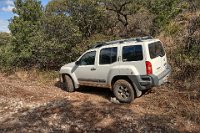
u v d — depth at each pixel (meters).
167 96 5.23
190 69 6.22
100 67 5.76
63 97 6.17
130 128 4.16
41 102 5.79
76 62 6.38
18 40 9.60
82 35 9.25
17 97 6.32
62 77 6.82
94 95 6.25
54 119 4.73
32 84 7.74
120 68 5.34
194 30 7.61
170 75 6.11
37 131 4.34
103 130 4.19
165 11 10.27
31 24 9.98
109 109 4.98
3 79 8.75
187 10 9.87
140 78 5.07
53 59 8.91
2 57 9.96
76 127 4.37
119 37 9.67
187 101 4.96
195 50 6.89
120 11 10.48
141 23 10.76
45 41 8.69
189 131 3.96
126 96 5.35
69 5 9.30
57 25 8.69
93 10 9.28
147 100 5.27
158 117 4.46
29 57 9.31
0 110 5.50
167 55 7.20
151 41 5.18
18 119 4.90
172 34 8.46
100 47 5.82
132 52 5.19
